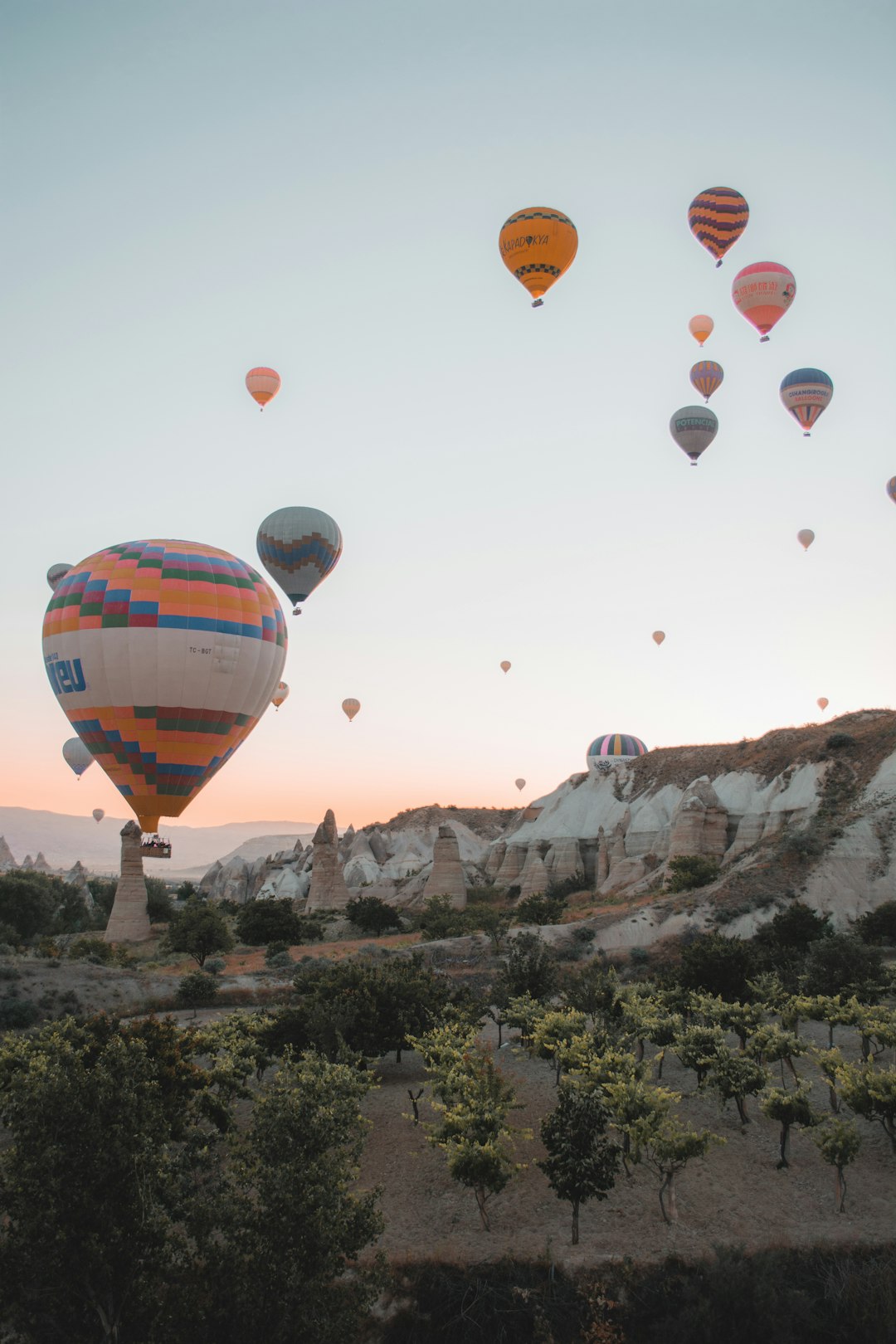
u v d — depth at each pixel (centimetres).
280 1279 1798
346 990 3772
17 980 4856
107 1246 1744
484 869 11594
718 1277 2267
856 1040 3966
